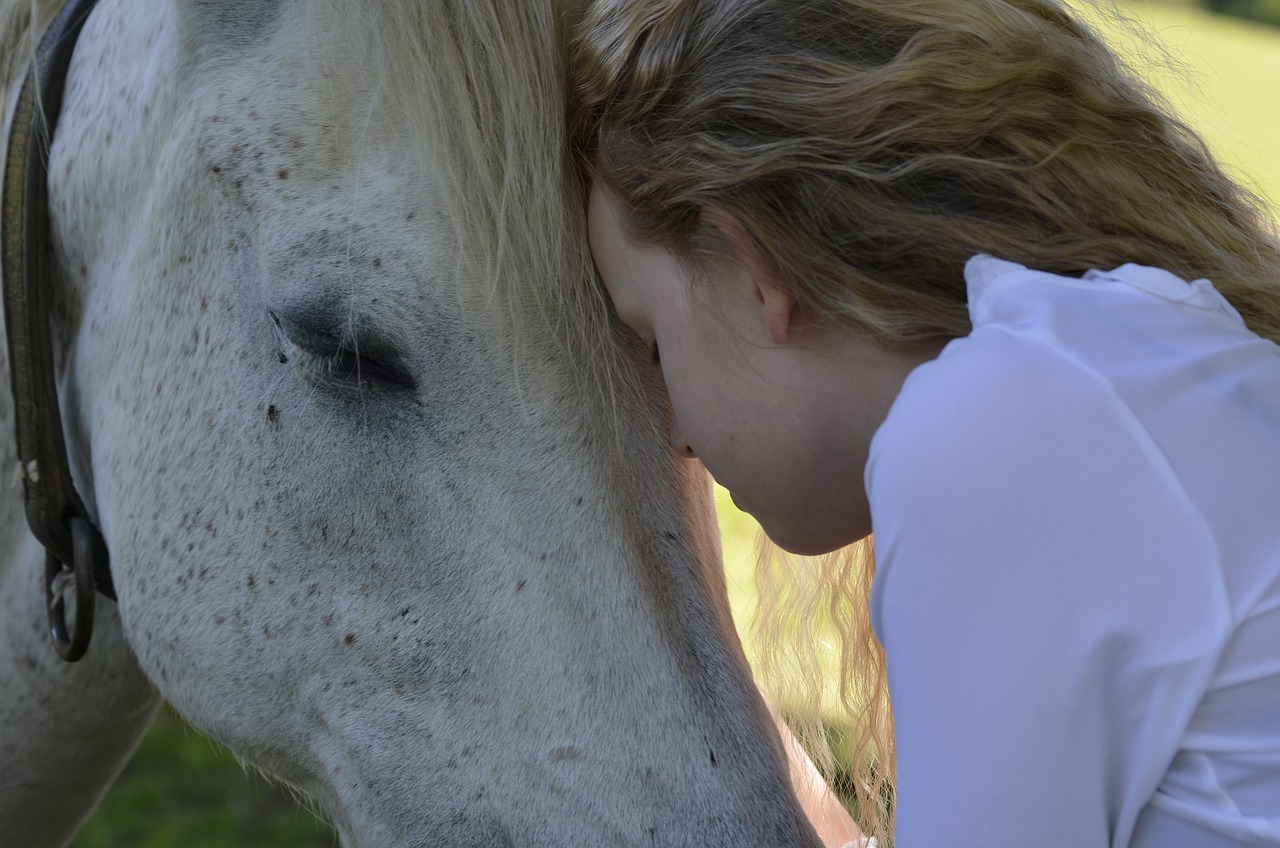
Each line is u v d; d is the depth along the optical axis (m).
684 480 1.13
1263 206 1.11
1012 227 0.89
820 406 0.95
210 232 1.20
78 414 1.44
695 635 1.09
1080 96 0.92
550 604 1.07
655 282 0.99
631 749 1.05
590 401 1.08
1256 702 0.75
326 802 1.26
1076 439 0.77
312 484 1.15
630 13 0.99
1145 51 1.08
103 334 1.36
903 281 0.89
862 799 1.33
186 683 1.28
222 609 1.22
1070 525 0.75
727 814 1.03
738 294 0.95
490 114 1.03
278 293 1.11
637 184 0.97
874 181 0.88
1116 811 0.77
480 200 1.04
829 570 1.31
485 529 1.08
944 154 0.88
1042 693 0.74
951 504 0.77
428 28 1.02
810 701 1.37
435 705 1.12
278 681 1.21
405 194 1.07
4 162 1.42
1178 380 0.80
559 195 1.04
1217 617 0.74
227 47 1.18
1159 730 0.75
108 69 1.34
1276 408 0.81
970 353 0.81
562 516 1.07
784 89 0.91
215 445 1.21
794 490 0.98
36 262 1.39
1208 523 0.76
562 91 1.04
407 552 1.12
